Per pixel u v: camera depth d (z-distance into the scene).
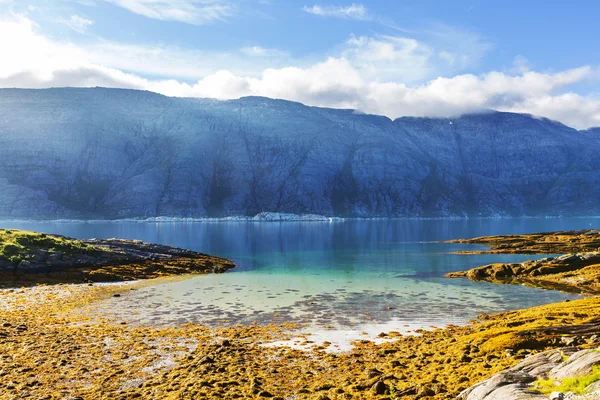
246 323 47.34
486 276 82.56
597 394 15.23
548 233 182.75
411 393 25.62
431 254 131.25
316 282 78.00
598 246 132.25
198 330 43.94
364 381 28.30
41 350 35.28
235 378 29.72
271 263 109.50
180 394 26.55
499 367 28.05
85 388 27.86
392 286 73.31
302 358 34.66
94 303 57.25
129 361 33.47
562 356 22.48
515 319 44.00
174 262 96.06
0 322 43.81
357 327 45.66
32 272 73.94
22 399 25.83
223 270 95.25
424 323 47.25
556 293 64.81
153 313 51.88
